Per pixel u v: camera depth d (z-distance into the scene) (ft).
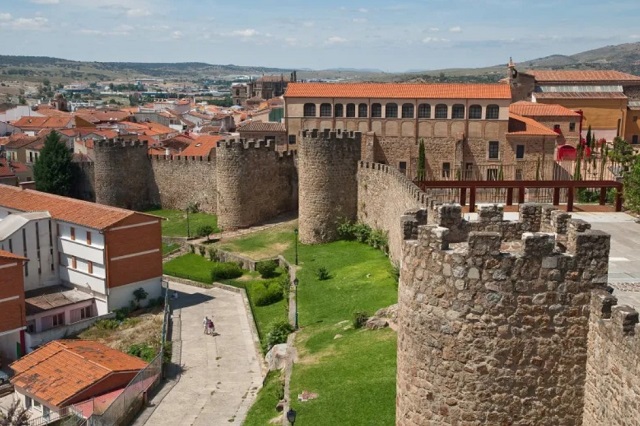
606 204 180.34
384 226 181.78
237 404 115.85
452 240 58.39
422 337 51.70
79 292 189.26
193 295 186.91
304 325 136.56
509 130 265.13
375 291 144.87
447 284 49.85
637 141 313.94
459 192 188.75
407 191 149.28
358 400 89.25
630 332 45.75
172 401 118.32
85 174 301.84
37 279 192.85
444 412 51.52
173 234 239.30
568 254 49.44
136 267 187.11
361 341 112.68
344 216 204.54
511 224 58.44
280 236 218.38
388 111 272.72
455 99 264.52
